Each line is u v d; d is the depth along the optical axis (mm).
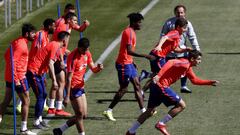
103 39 67750
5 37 70500
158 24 73562
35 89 42969
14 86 41469
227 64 57969
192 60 40688
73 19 47938
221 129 42375
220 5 82000
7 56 42219
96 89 51375
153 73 47875
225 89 50812
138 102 44969
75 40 67688
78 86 39844
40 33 43969
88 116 45156
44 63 43250
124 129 42531
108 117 44250
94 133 41844
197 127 42781
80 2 85000
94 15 78125
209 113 45375
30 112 46500
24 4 85000
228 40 66438
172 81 40719
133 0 85250
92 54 62031
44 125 43062
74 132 42094
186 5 82188
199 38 67500
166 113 45531
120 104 47719
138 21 44844
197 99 48500
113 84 52656
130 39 44469
